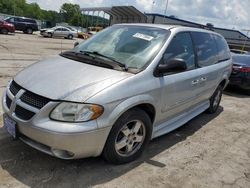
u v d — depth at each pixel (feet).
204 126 18.79
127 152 12.45
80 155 10.68
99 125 10.51
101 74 11.63
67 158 10.64
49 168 11.55
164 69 12.92
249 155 15.16
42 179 10.84
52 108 10.29
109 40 14.76
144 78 12.26
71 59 13.29
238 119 21.24
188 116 17.24
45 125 10.14
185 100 15.57
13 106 11.09
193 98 16.60
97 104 10.44
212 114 21.71
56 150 10.42
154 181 11.57
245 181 12.53
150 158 13.34
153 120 13.39
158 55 13.21
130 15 88.58
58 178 11.00
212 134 17.47
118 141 11.86
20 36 89.20
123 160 12.30
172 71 13.11
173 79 13.91
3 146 12.76
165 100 13.61
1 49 46.16
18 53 43.21
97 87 10.85
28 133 10.58
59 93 10.48
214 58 19.39
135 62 12.82
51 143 10.19
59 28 109.40
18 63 33.22
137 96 11.72
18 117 10.81
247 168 13.69
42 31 106.32
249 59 31.86
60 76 11.45
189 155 14.21
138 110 12.13
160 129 14.28
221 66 20.13
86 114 10.32
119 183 11.13
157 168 12.55
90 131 10.30
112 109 10.84
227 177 12.66
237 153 15.20
